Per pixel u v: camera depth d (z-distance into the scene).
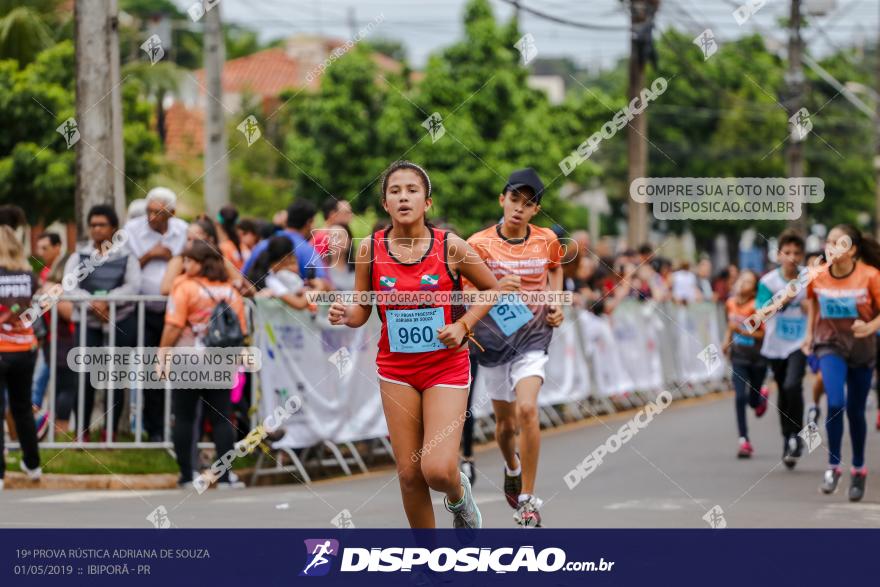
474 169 45.00
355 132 46.22
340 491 14.02
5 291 13.40
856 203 69.94
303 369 15.15
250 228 17.80
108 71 16.83
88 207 16.77
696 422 22.34
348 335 16.14
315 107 46.53
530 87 47.25
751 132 65.06
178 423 13.77
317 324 15.41
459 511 8.87
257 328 14.51
